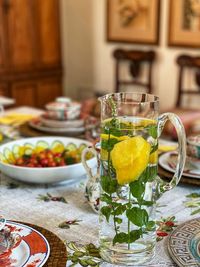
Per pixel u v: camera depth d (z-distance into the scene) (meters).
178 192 0.89
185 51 2.59
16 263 0.58
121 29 2.83
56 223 0.75
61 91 2.97
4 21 2.51
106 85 3.02
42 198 0.86
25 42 2.65
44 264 0.59
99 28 2.95
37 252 0.60
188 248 0.65
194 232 0.69
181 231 0.70
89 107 1.52
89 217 0.78
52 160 0.94
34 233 0.66
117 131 0.61
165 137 2.03
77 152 1.01
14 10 2.55
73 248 0.67
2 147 0.99
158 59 2.71
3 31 2.52
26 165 0.94
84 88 3.15
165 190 0.68
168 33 2.62
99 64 3.02
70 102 1.37
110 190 0.61
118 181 0.60
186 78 2.60
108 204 0.62
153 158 0.62
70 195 0.88
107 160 0.61
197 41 2.52
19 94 2.68
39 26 2.71
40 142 1.05
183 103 2.65
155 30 2.67
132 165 0.60
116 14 2.83
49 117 1.33
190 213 0.79
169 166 0.96
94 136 1.19
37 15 2.68
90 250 0.66
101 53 2.99
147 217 0.62
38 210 0.81
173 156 1.02
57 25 2.83
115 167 0.60
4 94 2.59
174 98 2.69
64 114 1.31
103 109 0.65
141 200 0.61
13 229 0.66
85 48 3.07
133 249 0.62
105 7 2.87
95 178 0.79
